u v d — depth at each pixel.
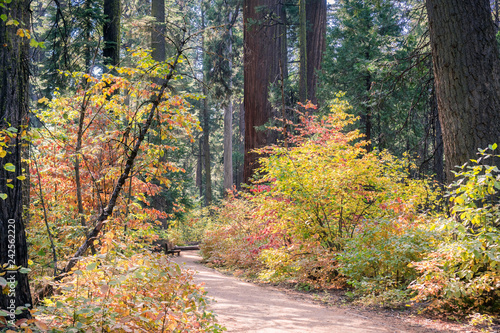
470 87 6.47
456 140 6.56
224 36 23.28
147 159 7.62
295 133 18.73
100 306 3.36
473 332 5.02
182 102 6.86
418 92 10.88
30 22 5.29
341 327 5.32
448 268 5.85
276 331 5.01
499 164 6.23
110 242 3.82
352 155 9.43
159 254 4.07
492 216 5.42
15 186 3.70
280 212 9.06
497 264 5.31
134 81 7.01
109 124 7.90
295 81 25.72
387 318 5.93
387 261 7.17
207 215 27.45
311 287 8.57
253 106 17.39
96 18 13.09
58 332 2.99
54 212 7.90
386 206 8.57
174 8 24.41
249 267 11.61
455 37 6.59
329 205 9.03
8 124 3.56
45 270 6.69
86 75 6.67
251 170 17.11
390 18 17.00
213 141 43.62
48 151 7.80
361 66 11.29
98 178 7.75
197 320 4.31
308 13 21.31
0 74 3.71
